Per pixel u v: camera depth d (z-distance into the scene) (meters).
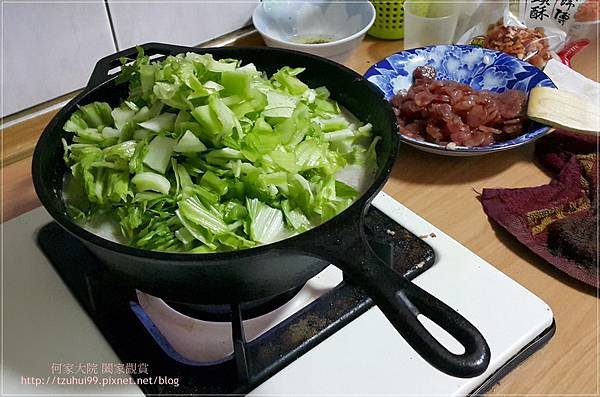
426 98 0.76
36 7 0.76
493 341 0.53
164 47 0.67
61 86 0.84
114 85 0.64
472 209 0.70
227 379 0.51
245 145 0.54
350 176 0.59
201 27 0.93
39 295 0.61
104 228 0.55
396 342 0.54
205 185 0.53
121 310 0.57
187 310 0.59
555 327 0.56
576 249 0.61
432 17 0.96
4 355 0.56
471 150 0.72
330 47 0.87
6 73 0.78
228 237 0.50
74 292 0.61
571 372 0.53
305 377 0.52
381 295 0.39
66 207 0.57
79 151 0.57
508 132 0.76
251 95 0.55
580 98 0.80
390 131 0.55
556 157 0.74
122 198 0.53
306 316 0.55
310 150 0.56
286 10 0.98
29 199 0.75
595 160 0.73
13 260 0.65
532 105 0.76
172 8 0.88
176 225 0.51
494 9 0.96
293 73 0.63
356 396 0.50
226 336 0.57
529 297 0.57
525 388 0.53
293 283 0.51
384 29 1.00
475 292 0.57
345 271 0.41
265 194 0.53
